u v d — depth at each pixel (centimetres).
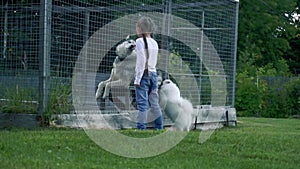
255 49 4275
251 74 2992
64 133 998
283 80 2872
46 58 1161
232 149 884
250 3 4412
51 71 1220
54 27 1313
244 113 2581
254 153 853
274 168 741
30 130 1092
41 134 973
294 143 987
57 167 668
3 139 888
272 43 4572
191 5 1588
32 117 1158
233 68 1659
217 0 1614
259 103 2595
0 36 1320
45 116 1153
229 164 754
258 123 1830
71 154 773
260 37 4478
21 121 1166
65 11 1390
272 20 4491
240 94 2572
